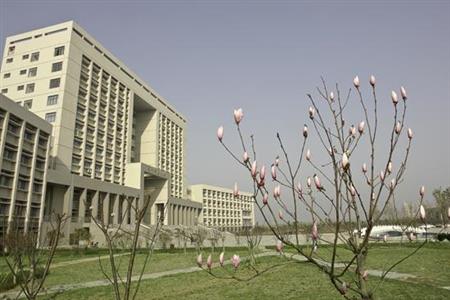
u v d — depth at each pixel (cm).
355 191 294
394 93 310
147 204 484
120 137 6381
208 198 10738
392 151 300
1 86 5394
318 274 1473
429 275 1451
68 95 5072
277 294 1192
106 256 2953
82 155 5231
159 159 7881
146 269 2091
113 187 5503
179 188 8850
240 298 1170
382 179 292
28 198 3641
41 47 5300
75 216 4709
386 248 2475
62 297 1306
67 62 5112
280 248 295
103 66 5988
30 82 5216
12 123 3406
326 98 343
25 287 636
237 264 303
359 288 286
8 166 3359
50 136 4169
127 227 4272
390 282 1262
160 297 1252
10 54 5528
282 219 314
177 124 9062
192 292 1300
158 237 3775
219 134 284
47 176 4147
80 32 5497
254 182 284
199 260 319
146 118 7969
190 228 5650
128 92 6788
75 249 3519
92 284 1591
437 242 2647
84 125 5353
